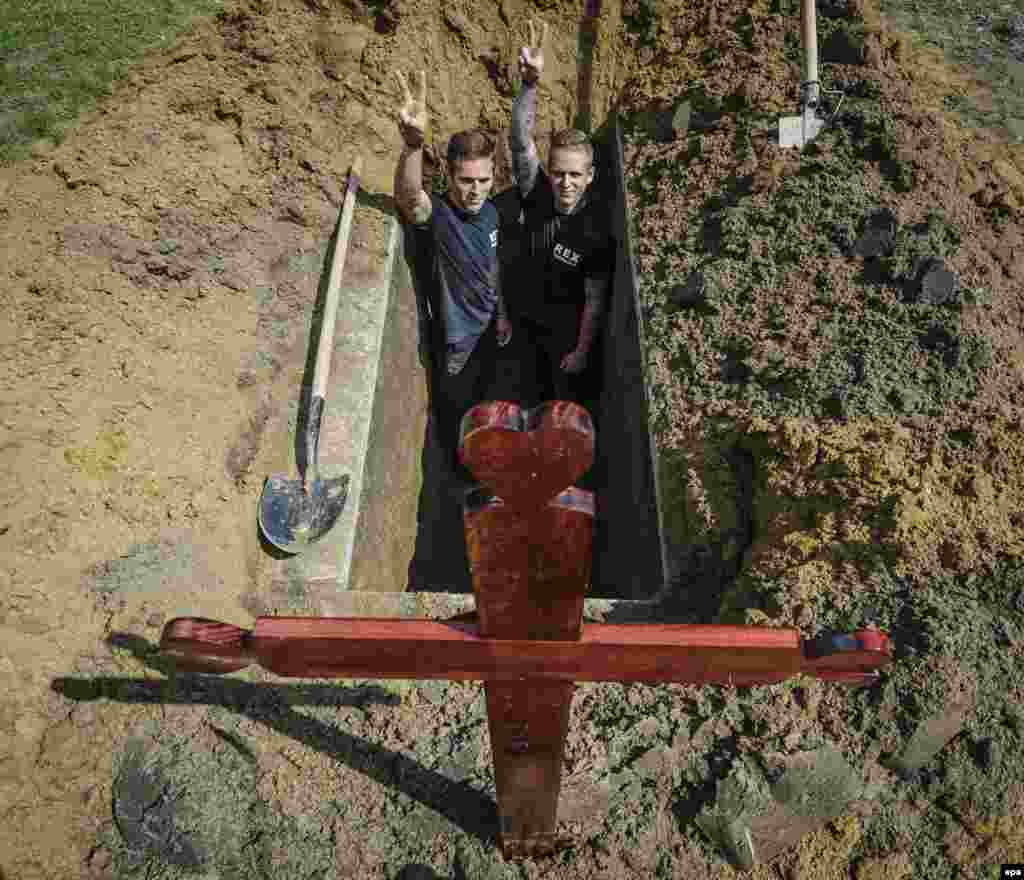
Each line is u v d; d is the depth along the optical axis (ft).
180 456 15.10
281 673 7.86
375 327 18.24
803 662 7.26
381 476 17.93
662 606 14.40
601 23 22.30
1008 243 16.88
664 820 11.46
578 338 21.63
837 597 12.78
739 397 15.80
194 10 20.79
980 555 12.78
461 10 21.79
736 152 19.19
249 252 18.29
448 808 11.64
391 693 12.75
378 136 20.63
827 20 20.62
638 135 21.15
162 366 16.02
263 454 16.39
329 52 20.81
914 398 14.55
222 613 13.66
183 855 11.13
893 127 18.29
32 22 20.29
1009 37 21.57
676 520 15.28
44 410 14.49
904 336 15.46
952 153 18.11
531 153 20.07
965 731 11.68
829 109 19.07
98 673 12.40
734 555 14.33
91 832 11.28
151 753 11.81
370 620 7.33
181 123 19.19
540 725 8.39
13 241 16.52
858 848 11.23
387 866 11.27
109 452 14.51
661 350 17.22
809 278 16.83
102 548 13.60
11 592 12.59
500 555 6.34
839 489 13.50
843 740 11.75
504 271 21.11
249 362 17.10
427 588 19.94
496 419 5.36
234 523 15.16
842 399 14.66
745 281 17.26
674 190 19.54
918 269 16.10
